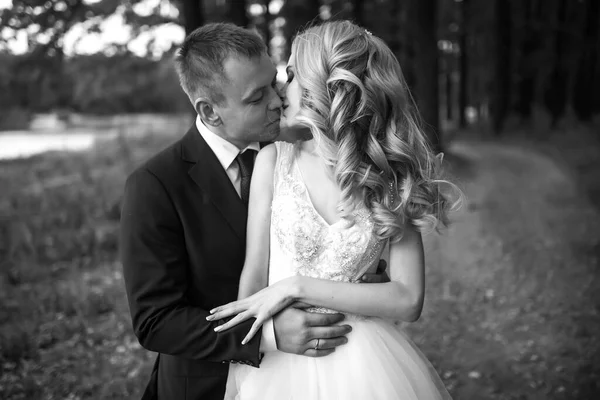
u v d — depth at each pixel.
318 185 1.87
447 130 26.70
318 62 1.85
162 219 1.91
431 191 1.96
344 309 1.80
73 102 10.60
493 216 9.46
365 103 1.82
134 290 1.87
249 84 1.93
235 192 2.05
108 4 7.34
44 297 5.53
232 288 2.01
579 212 9.36
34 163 12.73
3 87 8.05
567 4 22.28
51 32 7.02
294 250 1.83
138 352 4.48
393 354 1.92
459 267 6.80
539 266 6.66
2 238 7.02
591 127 19.33
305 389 1.82
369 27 13.98
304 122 1.86
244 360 1.81
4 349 4.38
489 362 4.31
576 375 4.07
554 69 22.94
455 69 27.62
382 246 1.89
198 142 2.07
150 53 8.83
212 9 11.38
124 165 12.07
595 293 5.69
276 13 12.65
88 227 7.77
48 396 3.79
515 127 24.11
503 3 22.11
